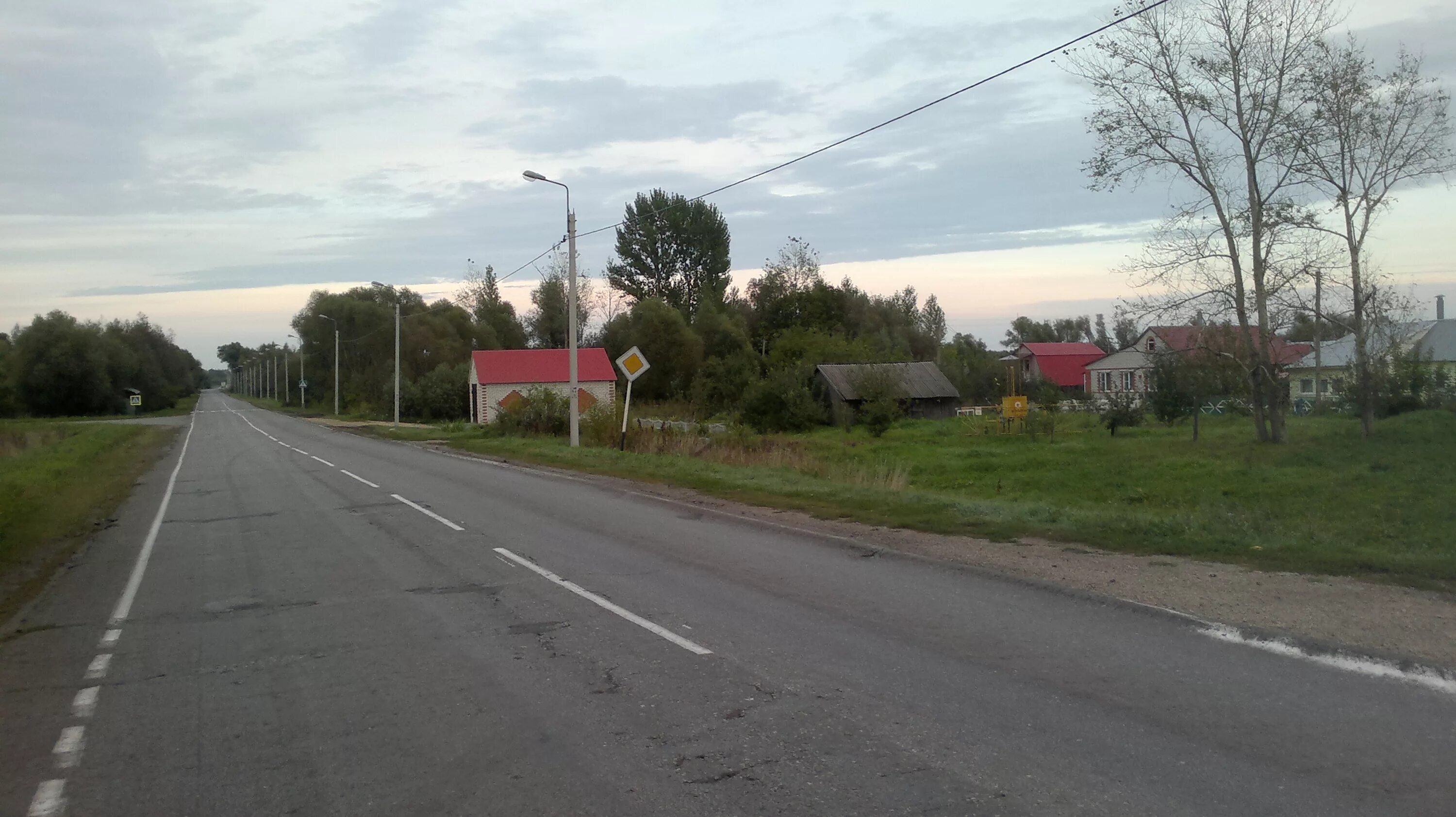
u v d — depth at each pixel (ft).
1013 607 27.27
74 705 20.97
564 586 32.01
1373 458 79.66
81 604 32.09
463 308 311.06
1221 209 91.61
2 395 299.99
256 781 16.42
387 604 30.12
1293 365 158.61
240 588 33.71
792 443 110.11
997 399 231.50
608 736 17.95
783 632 25.30
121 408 327.26
